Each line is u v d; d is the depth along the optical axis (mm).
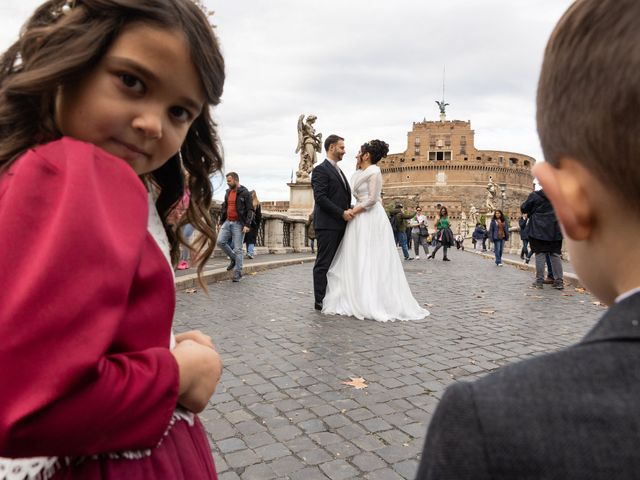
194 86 866
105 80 794
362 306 5766
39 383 562
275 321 5555
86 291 597
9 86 777
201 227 1271
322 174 6027
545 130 607
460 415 515
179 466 858
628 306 510
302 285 8758
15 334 563
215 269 9961
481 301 7402
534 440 471
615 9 508
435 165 96312
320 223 6117
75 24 774
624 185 509
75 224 618
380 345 4574
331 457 2461
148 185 1113
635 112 478
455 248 35000
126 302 680
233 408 3051
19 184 662
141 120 812
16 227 629
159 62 801
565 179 580
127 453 772
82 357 579
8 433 559
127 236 691
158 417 692
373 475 2305
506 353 4426
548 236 8867
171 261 1298
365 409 3061
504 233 15539
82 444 628
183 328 5172
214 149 1231
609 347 496
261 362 3998
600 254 574
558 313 6469
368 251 5875
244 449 2533
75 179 658
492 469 481
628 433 448
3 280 603
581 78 531
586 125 524
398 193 98375
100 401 609
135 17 789
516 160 102500
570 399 479
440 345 4637
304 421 2873
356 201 6047
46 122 808
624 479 440
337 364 3965
